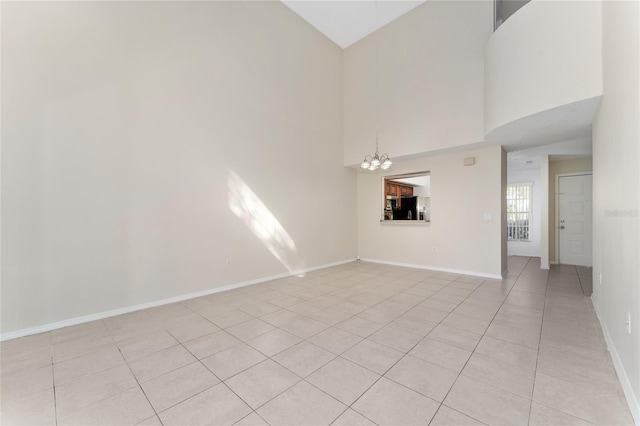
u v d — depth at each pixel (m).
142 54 3.48
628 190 1.84
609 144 2.40
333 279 4.93
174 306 3.56
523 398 1.74
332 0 5.12
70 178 2.99
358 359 2.24
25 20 2.74
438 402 1.72
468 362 2.17
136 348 2.46
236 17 4.47
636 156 1.67
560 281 4.59
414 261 5.90
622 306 1.97
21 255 2.74
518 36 3.37
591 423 1.53
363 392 1.83
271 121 4.98
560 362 2.15
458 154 5.25
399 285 4.47
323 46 6.05
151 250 3.56
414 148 5.35
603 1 2.58
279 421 1.58
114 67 3.27
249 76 4.64
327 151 6.14
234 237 4.42
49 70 2.87
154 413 1.67
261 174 4.82
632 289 1.74
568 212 6.03
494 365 2.12
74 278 3.02
